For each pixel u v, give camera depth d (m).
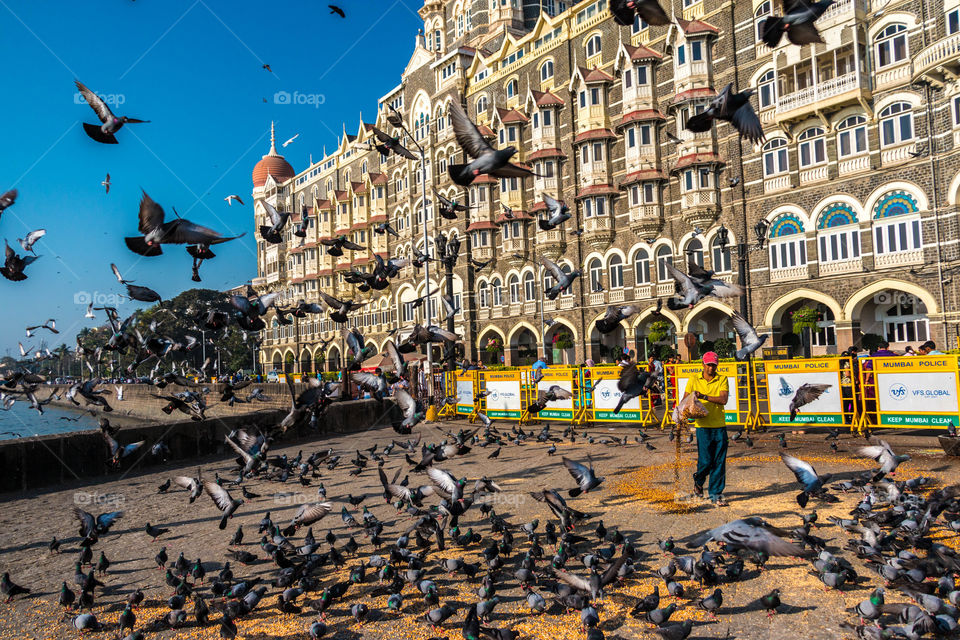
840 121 28.23
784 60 29.70
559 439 16.03
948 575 5.70
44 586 7.37
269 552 7.28
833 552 6.77
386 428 22.34
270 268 81.44
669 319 36.41
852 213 27.84
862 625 4.99
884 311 31.17
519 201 44.34
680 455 12.84
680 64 34.00
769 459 11.90
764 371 15.51
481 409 21.72
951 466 10.32
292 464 13.53
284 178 84.62
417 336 9.52
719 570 6.48
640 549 7.23
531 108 43.06
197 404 12.92
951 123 24.27
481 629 5.18
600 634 4.97
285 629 5.82
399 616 5.95
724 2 32.56
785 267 30.22
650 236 36.38
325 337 69.31
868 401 14.05
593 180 38.91
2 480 13.41
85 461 14.88
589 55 40.66
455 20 64.94
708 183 33.03
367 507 10.30
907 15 25.80
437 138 52.75
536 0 58.88
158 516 10.58
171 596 6.80
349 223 66.25
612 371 17.83
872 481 8.58
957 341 24.12
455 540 7.81
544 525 8.41
